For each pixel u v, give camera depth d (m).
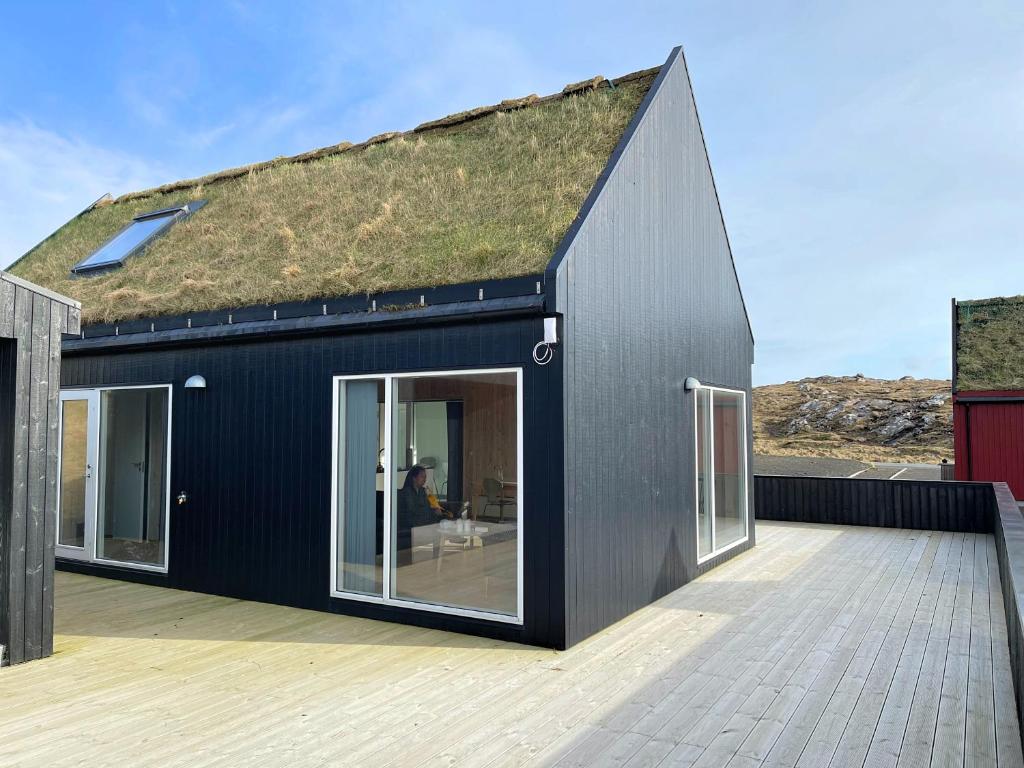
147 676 4.87
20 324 5.29
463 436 5.93
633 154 7.17
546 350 5.55
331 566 6.55
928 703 4.32
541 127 8.54
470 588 5.86
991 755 3.60
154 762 3.54
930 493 12.02
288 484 6.88
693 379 8.25
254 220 9.62
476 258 6.20
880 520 12.40
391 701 4.36
